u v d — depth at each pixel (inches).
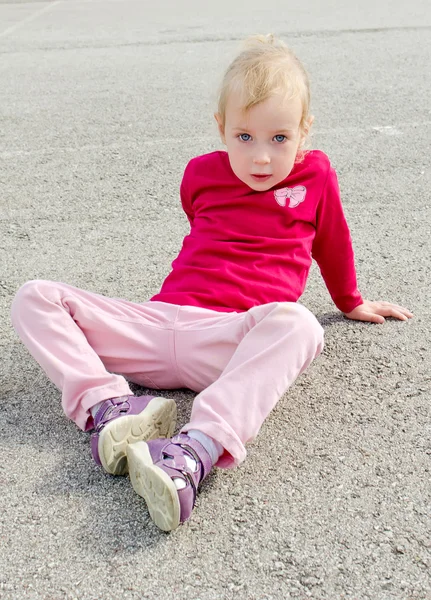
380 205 75.2
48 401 46.3
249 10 187.8
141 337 44.4
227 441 37.6
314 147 90.8
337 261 51.4
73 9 205.6
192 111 105.0
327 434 42.9
